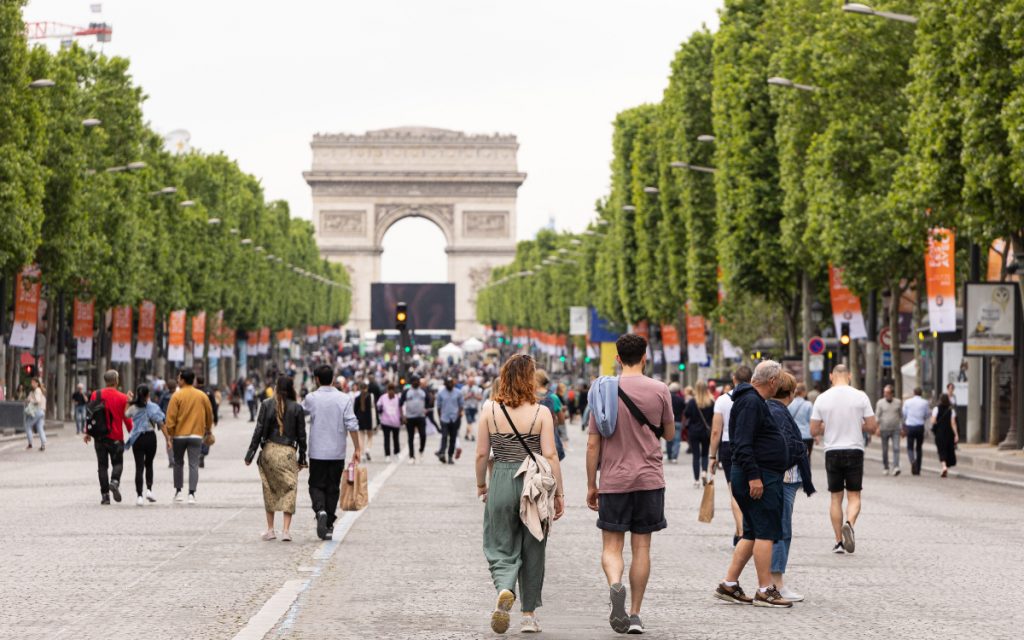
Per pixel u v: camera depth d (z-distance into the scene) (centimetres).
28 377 10644
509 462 1988
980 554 2967
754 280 8700
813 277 8456
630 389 2011
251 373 19562
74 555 2859
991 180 5284
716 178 8881
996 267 7844
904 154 7050
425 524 3559
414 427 6706
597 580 2575
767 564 2252
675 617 2147
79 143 8762
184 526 3456
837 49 7025
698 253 10275
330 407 3183
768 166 8531
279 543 3097
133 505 4075
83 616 2105
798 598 2311
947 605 2270
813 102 7581
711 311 10369
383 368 17688
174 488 4347
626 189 13950
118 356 10925
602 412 2002
